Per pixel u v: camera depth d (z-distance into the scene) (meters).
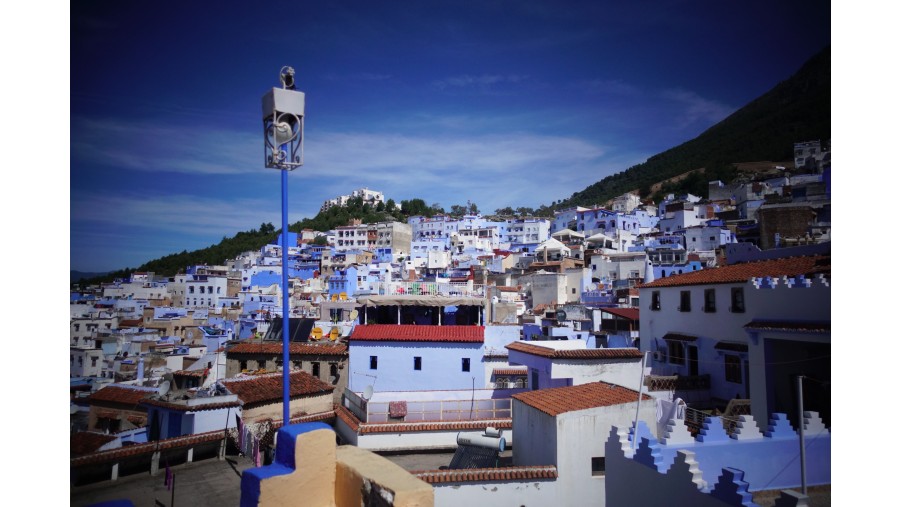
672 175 180.00
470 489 19.14
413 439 29.61
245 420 27.94
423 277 108.62
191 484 21.11
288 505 8.34
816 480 15.70
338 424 33.00
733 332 28.84
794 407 20.97
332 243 169.12
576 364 27.95
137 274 126.12
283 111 12.73
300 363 38.53
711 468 15.02
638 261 85.94
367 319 44.31
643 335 37.19
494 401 32.72
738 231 73.69
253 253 151.38
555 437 19.69
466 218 174.88
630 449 15.66
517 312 69.12
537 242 146.75
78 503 18.70
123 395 32.62
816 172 71.06
